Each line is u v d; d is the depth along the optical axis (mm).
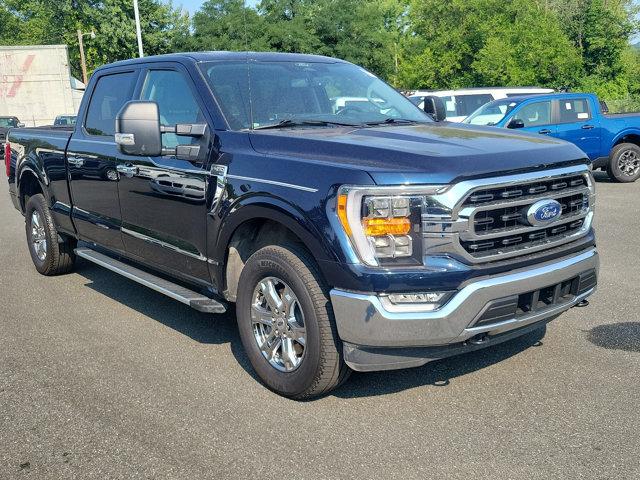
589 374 4094
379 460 3197
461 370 4215
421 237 3355
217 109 4391
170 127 4477
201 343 4844
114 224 5348
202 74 4613
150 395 3975
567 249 3848
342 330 3455
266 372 3953
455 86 36219
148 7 49375
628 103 30609
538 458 3170
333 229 3418
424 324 3332
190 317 5453
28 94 39312
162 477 3104
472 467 3111
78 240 6172
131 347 4789
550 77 31875
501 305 3459
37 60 39062
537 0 37812
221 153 4184
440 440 3367
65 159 5953
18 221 10828
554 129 13344
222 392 3998
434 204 3328
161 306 5773
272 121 4457
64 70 39562
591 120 13516
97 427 3596
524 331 3723
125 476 3121
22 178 6945
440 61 36531
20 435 3529
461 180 3359
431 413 3662
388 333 3348
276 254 3740
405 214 3340
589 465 3096
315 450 3307
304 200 3562
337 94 4953
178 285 4781
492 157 3531
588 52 38219
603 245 7801
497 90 18266
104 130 5566
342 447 3326
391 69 39125
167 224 4676
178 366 4418
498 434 3410
